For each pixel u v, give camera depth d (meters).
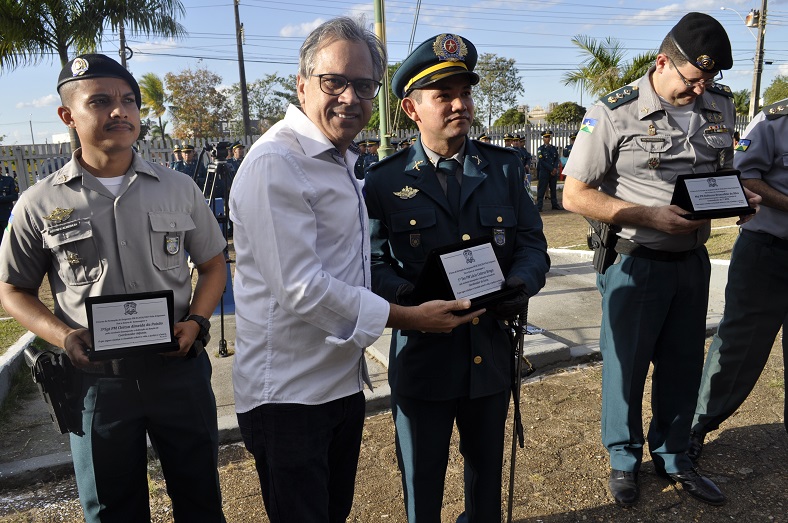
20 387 4.12
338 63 1.65
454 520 2.68
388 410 3.77
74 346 1.83
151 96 35.12
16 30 8.34
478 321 2.07
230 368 4.42
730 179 2.41
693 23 2.38
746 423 3.40
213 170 4.77
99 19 8.86
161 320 1.86
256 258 1.65
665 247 2.58
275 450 1.75
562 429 3.42
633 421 2.75
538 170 14.83
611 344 2.75
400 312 1.70
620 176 2.66
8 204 10.06
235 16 25.56
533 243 2.17
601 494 2.81
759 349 3.01
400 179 2.10
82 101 1.88
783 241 2.89
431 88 1.97
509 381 2.18
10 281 1.96
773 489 2.79
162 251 2.03
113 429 1.92
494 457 2.16
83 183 1.94
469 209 2.08
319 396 1.75
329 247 1.72
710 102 2.61
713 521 2.59
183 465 2.06
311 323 1.64
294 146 1.69
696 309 2.69
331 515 2.06
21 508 2.89
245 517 2.76
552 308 5.60
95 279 1.94
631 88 2.62
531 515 2.68
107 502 1.97
